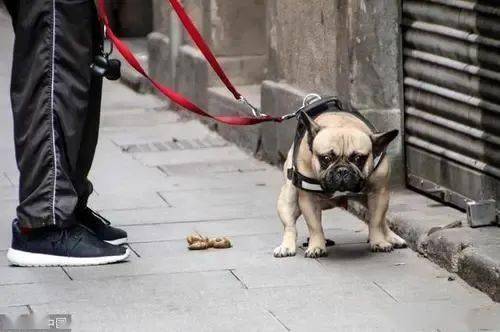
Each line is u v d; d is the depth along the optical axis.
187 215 10.13
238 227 9.69
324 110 8.70
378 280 8.11
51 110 8.33
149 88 17.22
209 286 8.02
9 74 18.12
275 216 10.05
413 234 8.85
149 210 10.34
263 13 14.46
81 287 8.05
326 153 8.05
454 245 8.25
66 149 8.41
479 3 8.93
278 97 11.86
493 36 8.82
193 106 8.38
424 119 9.89
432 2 9.62
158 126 14.70
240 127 13.13
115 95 17.17
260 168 12.12
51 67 8.30
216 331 7.11
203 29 14.70
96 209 10.38
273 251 8.82
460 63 9.30
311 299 7.70
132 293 7.90
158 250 9.00
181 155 12.87
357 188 8.13
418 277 8.17
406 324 7.18
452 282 8.06
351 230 9.58
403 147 10.25
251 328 7.14
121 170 12.09
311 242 8.72
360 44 10.12
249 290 7.91
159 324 7.25
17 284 8.14
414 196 9.98
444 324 7.18
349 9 10.16
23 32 8.33
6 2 8.49
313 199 8.56
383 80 10.17
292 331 7.07
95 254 8.55
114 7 21.30
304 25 11.31
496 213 8.79
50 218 8.38
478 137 9.09
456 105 9.41
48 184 8.38
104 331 7.14
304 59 11.38
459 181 9.44
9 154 12.73
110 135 14.09
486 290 7.78
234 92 8.68
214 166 12.24
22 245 8.58
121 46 8.30
